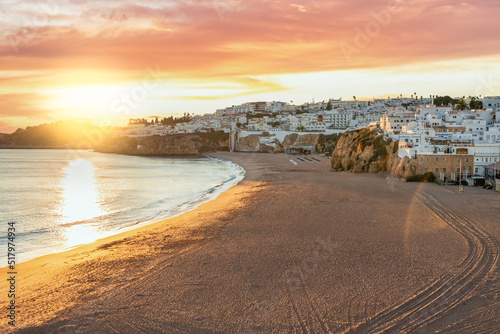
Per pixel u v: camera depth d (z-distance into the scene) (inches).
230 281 966.4
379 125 4990.2
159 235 1434.5
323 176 3422.7
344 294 888.3
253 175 3754.9
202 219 1696.6
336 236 1360.7
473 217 1621.6
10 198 2546.8
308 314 799.1
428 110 4849.9
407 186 2615.7
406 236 1350.9
